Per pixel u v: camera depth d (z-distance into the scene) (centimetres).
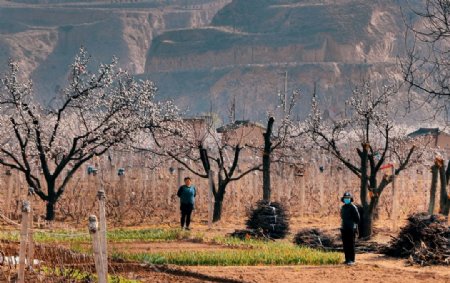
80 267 5559
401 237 7862
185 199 9719
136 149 11856
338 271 6525
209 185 10062
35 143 10656
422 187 13662
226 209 11888
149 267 6228
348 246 6994
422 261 7238
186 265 6694
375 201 9131
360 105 10650
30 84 10450
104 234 4456
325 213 11725
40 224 9456
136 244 8000
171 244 8062
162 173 15262
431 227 7731
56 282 5056
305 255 7150
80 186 13388
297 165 13088
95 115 10838
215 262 6819
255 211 9312
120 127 10519
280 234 9219
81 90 10600
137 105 10706
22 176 13425
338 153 10600
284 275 6222
